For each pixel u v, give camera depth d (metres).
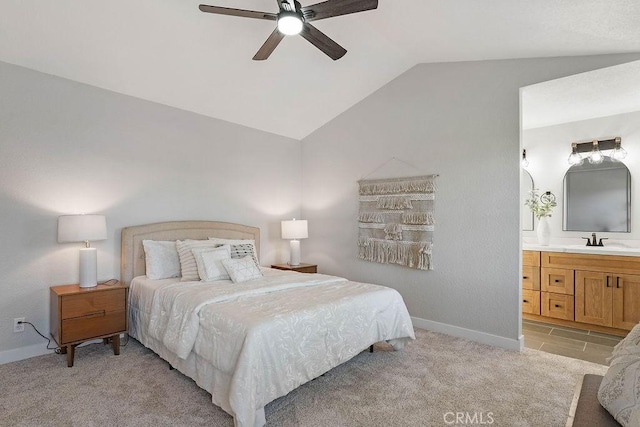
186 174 3.94
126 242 3.38
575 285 3.75
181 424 1.98
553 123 4.36
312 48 3.29
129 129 3.51
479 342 3.31
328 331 2.35
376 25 2.98
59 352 3.01
